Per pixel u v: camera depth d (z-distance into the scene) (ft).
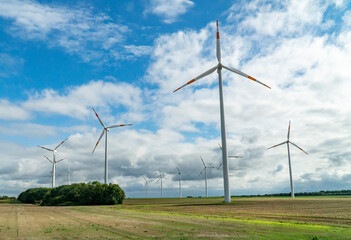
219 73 247.29
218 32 254.27
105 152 320.91
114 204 305.12
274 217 102.01
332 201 241.76
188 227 74.23
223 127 236.84
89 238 59.47
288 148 426.92
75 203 308.81
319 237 56.34
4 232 72.43
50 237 62.03
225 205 203.41
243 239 55.42
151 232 66.49
